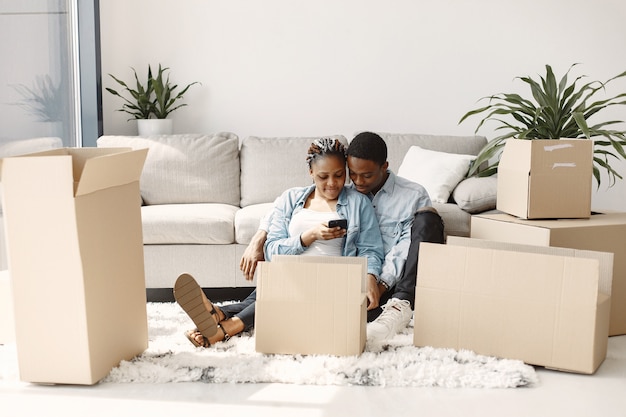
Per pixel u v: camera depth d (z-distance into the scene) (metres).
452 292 2.39
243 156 4.14
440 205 3.56
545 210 2.74
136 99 4.52
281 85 4.64
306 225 2.88
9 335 2.53
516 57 4.70
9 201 2.07
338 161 2.85
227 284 3.42
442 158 3.82
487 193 3.51
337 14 4.62
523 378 2.16
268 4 4.59
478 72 4.69
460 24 4.66
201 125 4.65
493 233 2.85
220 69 4.62
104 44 4.55
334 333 2.35
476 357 2.32
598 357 2.29
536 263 2.29
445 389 2.13
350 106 4.68
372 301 2.75
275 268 2.39
